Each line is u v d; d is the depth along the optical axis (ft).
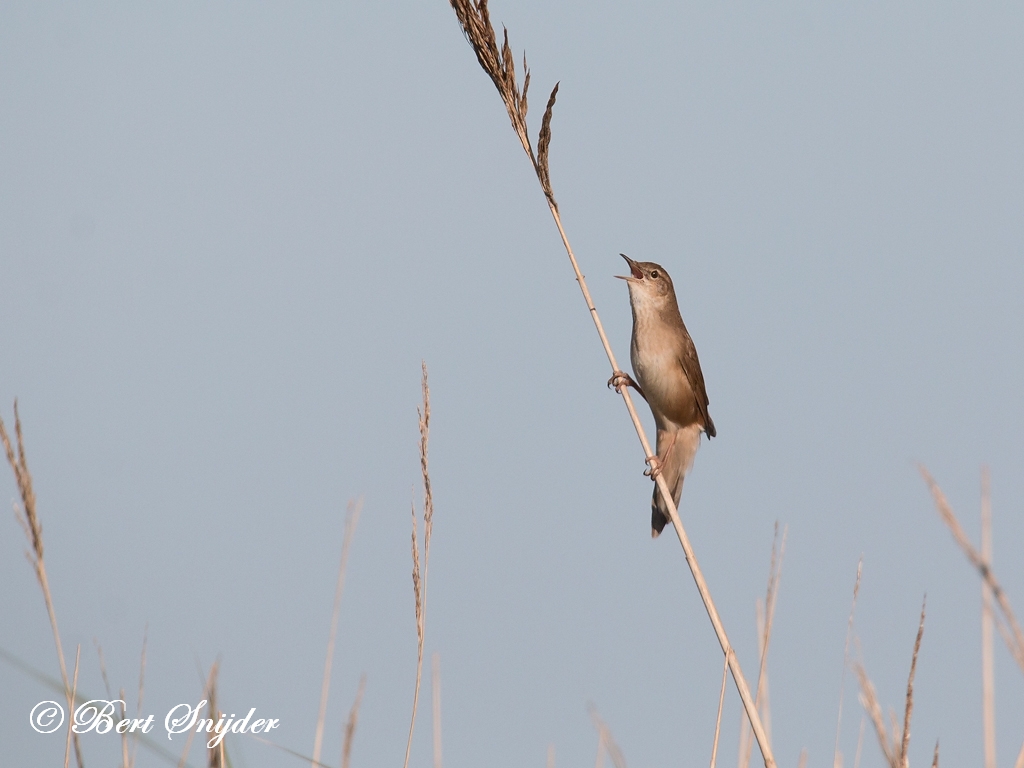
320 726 23.70
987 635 17.02
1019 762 17.40
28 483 20.84
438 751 24.66
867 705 17.78
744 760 23.79
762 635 24.62
